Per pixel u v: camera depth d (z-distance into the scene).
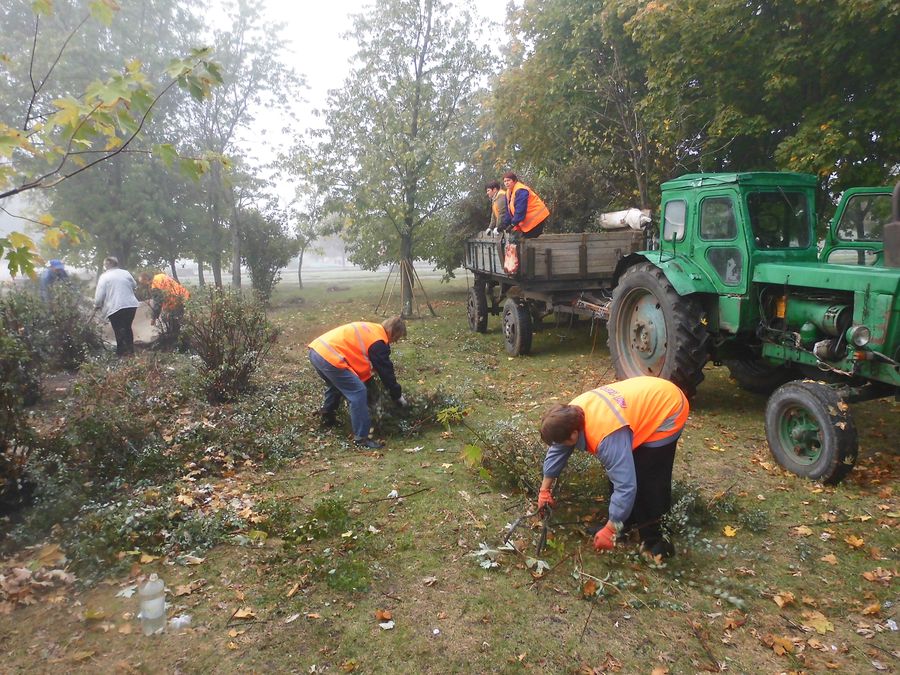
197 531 3.81
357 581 3.36
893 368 4.50
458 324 13.40
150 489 4.41
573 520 4.07
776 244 5.79
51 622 3.01
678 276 6.10
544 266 8.70
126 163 18.33
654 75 10.21
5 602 3.12
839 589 3.40
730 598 3.21
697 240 6.23
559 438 3.38
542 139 14.02
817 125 8.75
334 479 4.85
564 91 12.55
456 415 5.48
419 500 4.43
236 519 4.02
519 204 8.62
